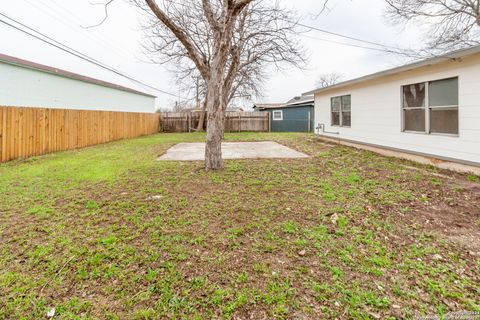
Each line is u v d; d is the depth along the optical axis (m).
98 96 16.59
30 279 2.11
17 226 3.05
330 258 2.41
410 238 2.82
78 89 14.66
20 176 5.46
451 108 5.91
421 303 1.86
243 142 12.28
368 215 3.40
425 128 6.61
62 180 5.13
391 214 3.45
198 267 2.28
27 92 11.36
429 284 2.06
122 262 2.34
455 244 2.69
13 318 1.72
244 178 5.26
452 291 1.99
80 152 9.18
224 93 12.63
